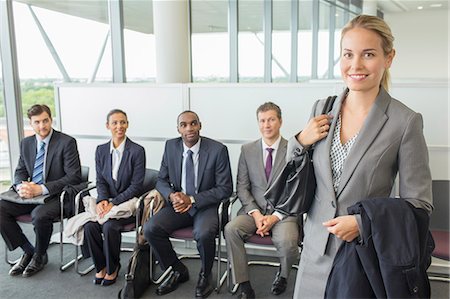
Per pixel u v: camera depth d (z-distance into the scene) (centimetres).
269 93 314
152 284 279
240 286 256
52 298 260
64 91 368
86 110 364
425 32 932
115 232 273
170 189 282
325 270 120
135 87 347
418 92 278
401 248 101
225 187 277
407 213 104
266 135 272
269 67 559
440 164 280
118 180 300
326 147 119
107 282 277
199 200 270
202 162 281
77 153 318
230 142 329
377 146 109
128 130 355
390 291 102
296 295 129
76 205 294
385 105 112
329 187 117
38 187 293
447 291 260
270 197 130
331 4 642
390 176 111
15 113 427
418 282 103
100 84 357
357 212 108
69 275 292
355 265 109
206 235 254
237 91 321
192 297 260
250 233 255
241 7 529
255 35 546
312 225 125
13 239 295
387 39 108
